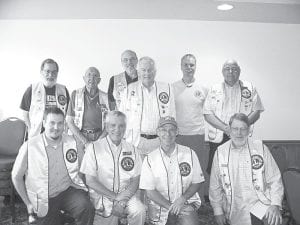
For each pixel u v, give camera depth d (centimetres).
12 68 289
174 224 237
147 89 288
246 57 304
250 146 259
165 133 249
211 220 277
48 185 254
